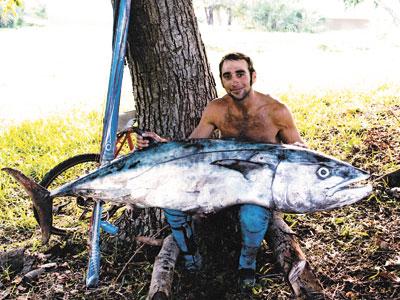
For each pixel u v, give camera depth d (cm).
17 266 237
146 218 238
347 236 230
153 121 230
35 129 447
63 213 287
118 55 201
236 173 178
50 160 362
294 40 1266
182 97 225
